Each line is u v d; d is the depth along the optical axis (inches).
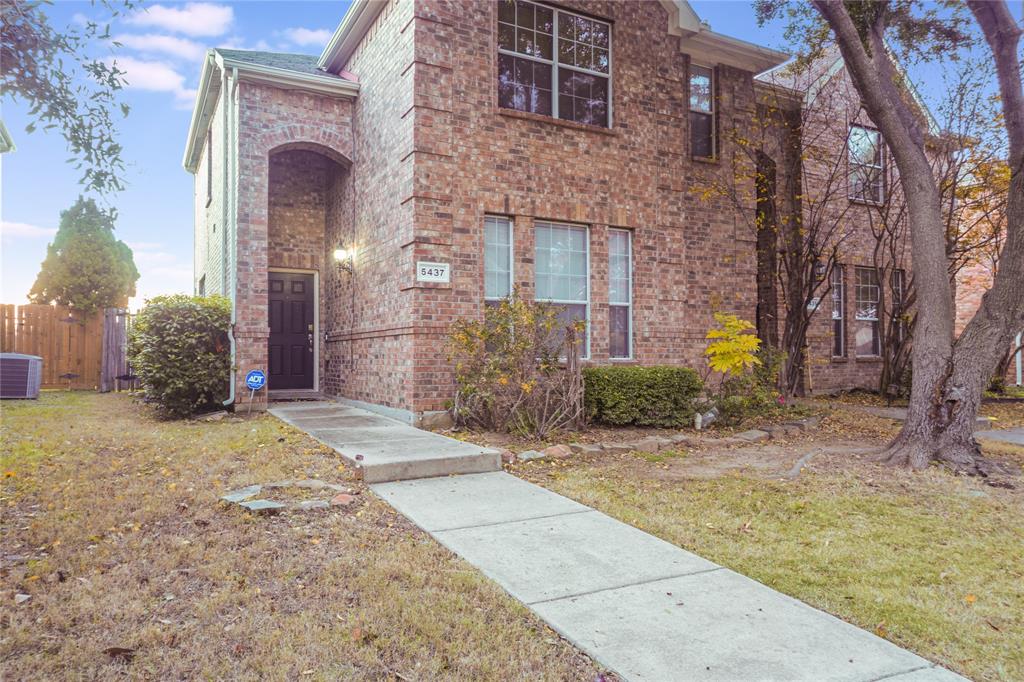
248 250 388.5
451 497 208.8
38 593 123.4
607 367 359.3
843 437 351.9
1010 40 265.1
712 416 369.1
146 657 102.6
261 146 396.5
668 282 415.2
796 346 485.7
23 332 556.1
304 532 163.6
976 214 561.0
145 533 160.1
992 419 428.1
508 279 365.4
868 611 130.4
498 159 357.7
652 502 210.2
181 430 322.0
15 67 151.6
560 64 384.2
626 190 399.2
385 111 373.1
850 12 335.3
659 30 417.7
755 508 205.5
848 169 498.9
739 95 481.7
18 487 201.0
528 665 104.4
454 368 339.3
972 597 137.3
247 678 97.3
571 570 147.3
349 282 434.0
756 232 482.3
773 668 104.9
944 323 277.1
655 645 111.9
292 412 379.9
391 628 115.0
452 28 346.6
